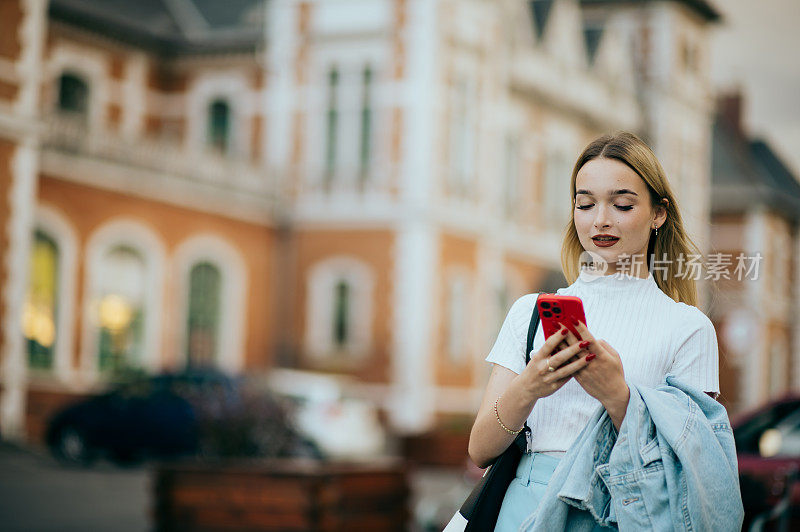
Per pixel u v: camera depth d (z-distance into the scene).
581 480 2.70
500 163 29.67
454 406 27.64
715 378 2.83
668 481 2.62
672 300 2.92
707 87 42.53
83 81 27.12
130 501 13.24
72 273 22.39
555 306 2.61
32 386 21.53
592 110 34.81
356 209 27.20
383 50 27.25
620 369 2.66
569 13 33.44
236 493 9.16
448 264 27.53
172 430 17.66
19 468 16.58
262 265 27.41
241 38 28.52
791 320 48.97
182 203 25.00
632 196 2.86
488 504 2.91
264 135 28.33
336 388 18.19
